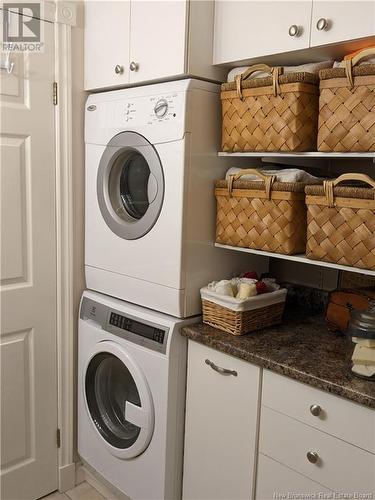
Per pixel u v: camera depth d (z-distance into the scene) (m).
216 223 1.86
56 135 2.04
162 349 1.81
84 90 2.10
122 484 2.07
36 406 2.14
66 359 2.21
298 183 1.60
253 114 1.65
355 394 1.30
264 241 1.69
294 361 1.50
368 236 1.41
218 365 1.70
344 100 1.42
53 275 2.12
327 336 1.74
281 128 1.57
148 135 1.81
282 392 1.51
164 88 1.77
